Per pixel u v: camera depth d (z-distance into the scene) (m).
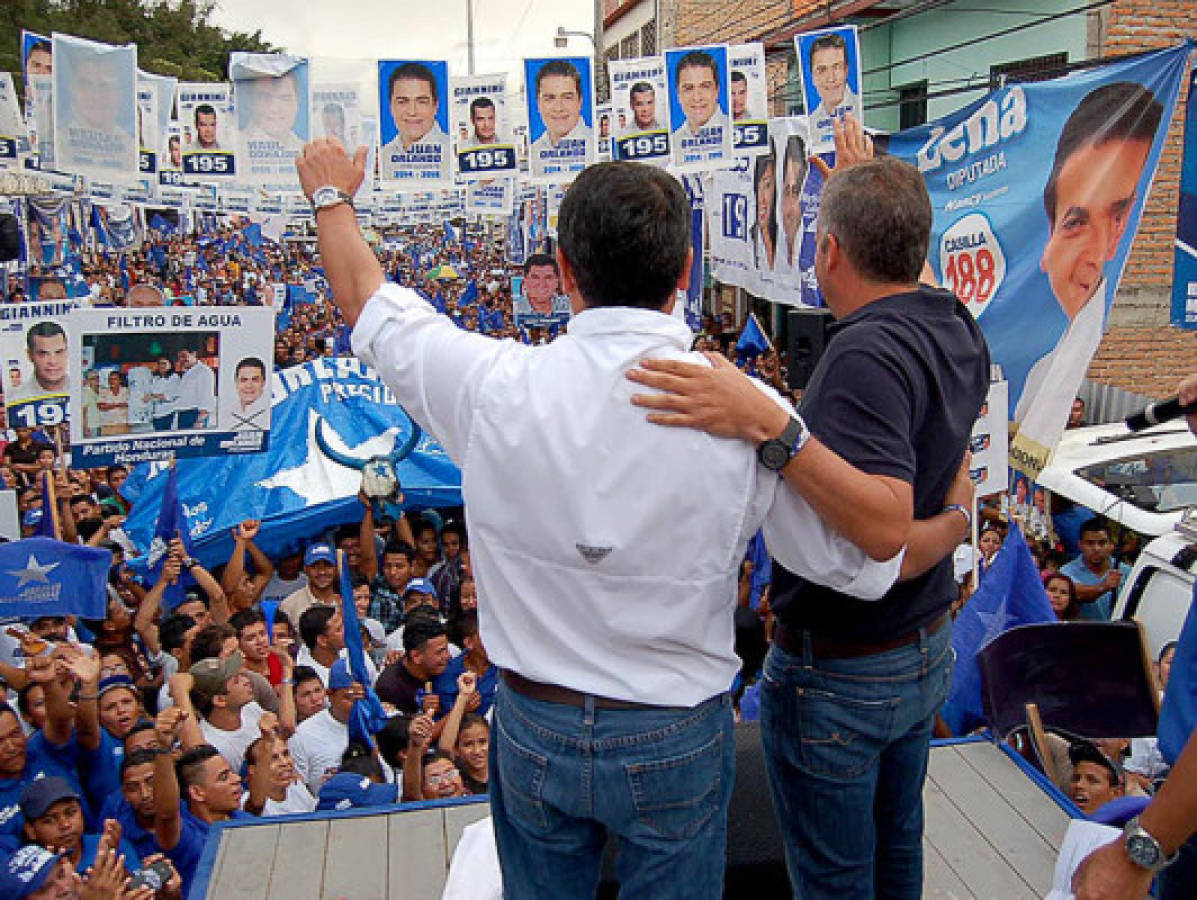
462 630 7.63
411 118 7.24
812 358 3.03
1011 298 6.54
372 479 10.09
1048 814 3.66
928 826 3.59
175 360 7.50
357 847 3.49
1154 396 9.08
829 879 2.39
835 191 2.29
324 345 20.62
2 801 5.18
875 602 2.26
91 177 7.11
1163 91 5.73
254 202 11.05
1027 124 6.37
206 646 6.50
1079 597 7.69
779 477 1.78
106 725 5.98
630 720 1.76
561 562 1.75
